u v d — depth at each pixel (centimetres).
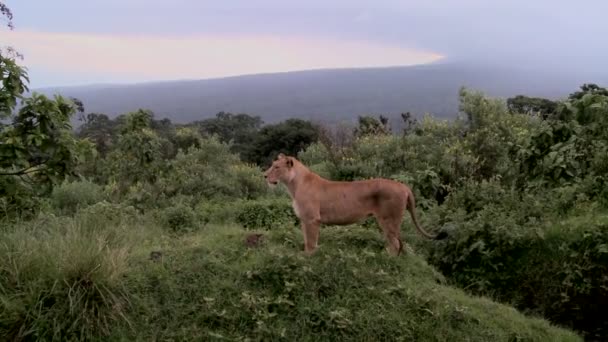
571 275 689
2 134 592
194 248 634
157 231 802
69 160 625
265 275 559
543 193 884
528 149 914
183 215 891
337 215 655
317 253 638
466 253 762
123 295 505
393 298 557
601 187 837
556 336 576
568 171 841
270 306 523
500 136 1321
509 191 902
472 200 909
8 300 473
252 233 714
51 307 476
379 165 1277
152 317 500
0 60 601
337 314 511
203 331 489
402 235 820
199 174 1415
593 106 862
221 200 1169
